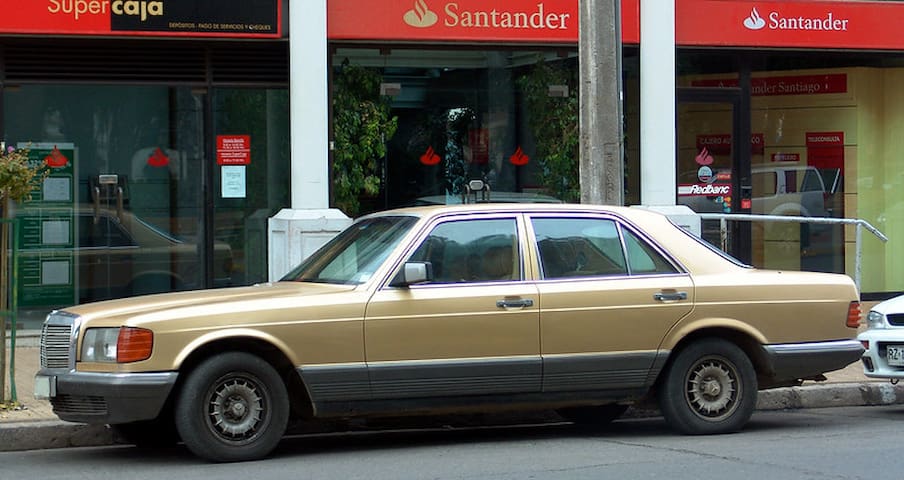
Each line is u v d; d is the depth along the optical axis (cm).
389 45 1505
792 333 946
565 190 1617
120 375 810
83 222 1445
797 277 959
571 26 1528
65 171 1433
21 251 1423
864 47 1655
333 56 1506
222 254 1483
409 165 1555
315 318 844
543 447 909
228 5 1413
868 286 1809
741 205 1691
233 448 837
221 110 1475
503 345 879
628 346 905
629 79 1582
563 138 1609
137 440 943
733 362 938
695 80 1656
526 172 1600
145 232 1463
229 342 838
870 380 1188
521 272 897
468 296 875
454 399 876
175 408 831
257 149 1486
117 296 1456
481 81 1573
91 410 833
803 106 1744
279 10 1430
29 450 934
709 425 941
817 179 1766
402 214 932
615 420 1073
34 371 1218
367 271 880
